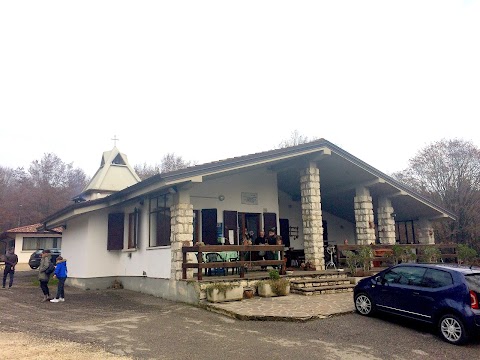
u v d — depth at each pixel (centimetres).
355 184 1747
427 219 2038
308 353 660
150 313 1018
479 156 2720
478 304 714
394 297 849
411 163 3056
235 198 1575
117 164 2689
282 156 1339
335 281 1293
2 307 1137
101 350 659
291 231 1939
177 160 5734
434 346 709
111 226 1630
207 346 699
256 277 1184
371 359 634
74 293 1474
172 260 1229
